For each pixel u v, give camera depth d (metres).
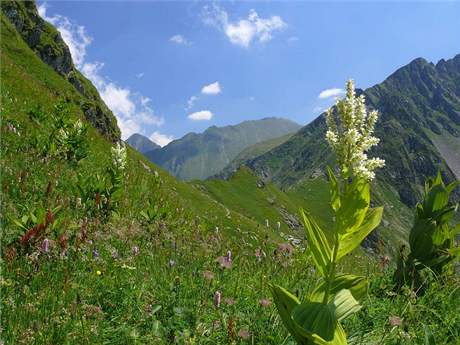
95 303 5.84
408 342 5.22
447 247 7.24
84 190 11.13
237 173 83.44
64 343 4.77
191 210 18.47
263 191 81.44
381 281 7.63
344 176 4.63
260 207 73.38
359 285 4.87
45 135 16.58
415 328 5.63
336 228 4.55
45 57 59.12
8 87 20.86
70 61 64.69
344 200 4.50
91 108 47.12
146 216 12.23
